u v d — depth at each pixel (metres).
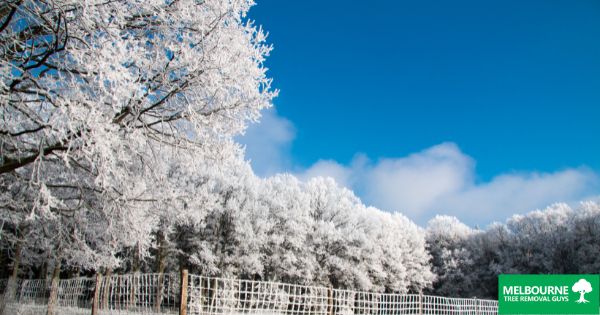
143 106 6.57
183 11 6.63
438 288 47.72
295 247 30.23
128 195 7.19
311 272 30.41
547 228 47.56
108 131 5.74
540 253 46.88
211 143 7.57
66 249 8.80
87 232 8.84
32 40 5.72
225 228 27.69
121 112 6.30
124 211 7.46
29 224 8.74
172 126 7.34
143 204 7.74
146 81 6.38
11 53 5.83
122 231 8.09
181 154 7.70
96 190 7.32
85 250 8.76
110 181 6.95
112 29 5.59
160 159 7.84
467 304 15.91
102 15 5.54
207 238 26.33
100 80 5.28
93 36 5.56
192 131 7.48
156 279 9.68
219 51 6.82
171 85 6.73
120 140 6.12
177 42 6.81
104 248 9.12
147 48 7.04
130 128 6.14
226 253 26.55
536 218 49.41
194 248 26.47
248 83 7.50
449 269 46.88
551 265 44.16
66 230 8.36
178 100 7.17
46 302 10.77
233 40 7.29
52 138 6.08
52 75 6.02
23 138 6.98
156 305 8.84
